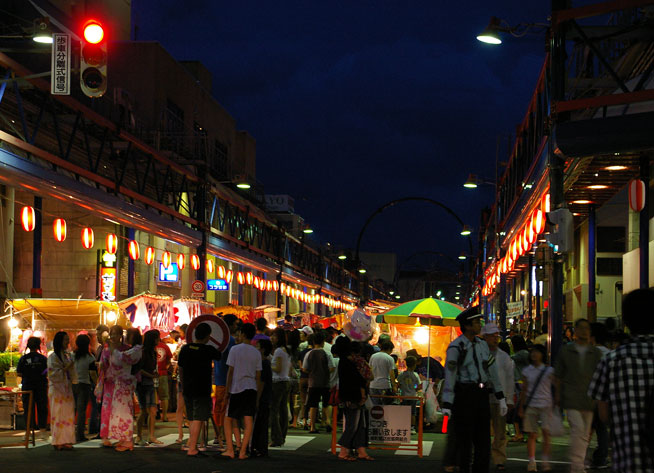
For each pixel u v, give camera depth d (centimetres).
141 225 2694
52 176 1988
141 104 4197
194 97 4903
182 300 2553
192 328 1338
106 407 1355
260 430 1266
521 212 2425
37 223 2586
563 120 1514
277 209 8019
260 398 1269
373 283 11675
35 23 1617
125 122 3562
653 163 1948
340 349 1243
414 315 1673
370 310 3850
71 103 2095
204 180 3475
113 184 2467
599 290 3719
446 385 897
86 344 1478
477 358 902
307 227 6662
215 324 1341
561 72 1556
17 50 1658
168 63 4434
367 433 1263
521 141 2684
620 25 1627
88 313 1988
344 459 1234
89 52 1188
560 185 1520
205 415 1265
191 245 3341
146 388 1415
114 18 4316
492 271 4559
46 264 3247
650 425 425
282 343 1452
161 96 4312
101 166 3083
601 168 1820
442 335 2342
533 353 1106
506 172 3700
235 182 4134
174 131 4494
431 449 1397
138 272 3516
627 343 451
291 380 1706
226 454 1253
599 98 1441
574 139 1429
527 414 1098
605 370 453
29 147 1897
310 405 1630
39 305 1952
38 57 2970
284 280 5850
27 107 2530
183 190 3622
